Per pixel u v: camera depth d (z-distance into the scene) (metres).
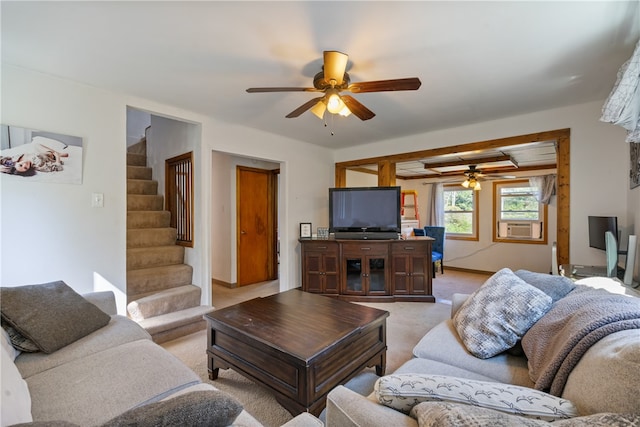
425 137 4.21
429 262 4.08
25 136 2.31
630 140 1.69
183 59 2.19
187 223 3.76
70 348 1.67
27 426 0.67
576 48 2.03
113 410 1.19
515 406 0.88
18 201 2.28
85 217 2.59
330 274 4.26
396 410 0.95
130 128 5.68
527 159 5.06
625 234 2.81
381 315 2.18
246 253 5.11
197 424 0.75
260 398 1.96
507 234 6.13
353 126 3.86
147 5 1.61
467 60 2.19
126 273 2.96
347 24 1.78
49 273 2.40
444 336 1.83
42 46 2.02
